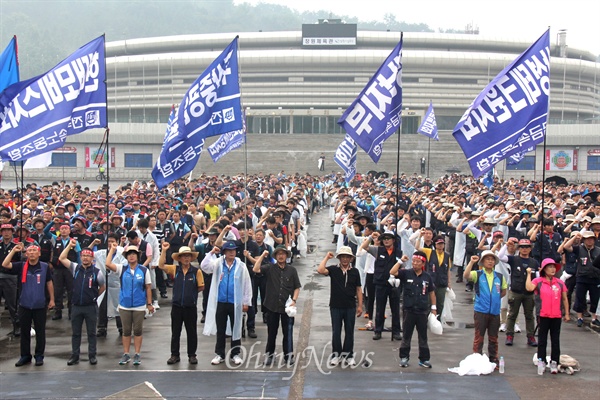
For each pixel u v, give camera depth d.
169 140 14.84
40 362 12.95
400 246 16.55
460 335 15.03
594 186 36.91
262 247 16.30
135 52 116.12
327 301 18.56
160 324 16.22
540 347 12.38
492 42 112.56
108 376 12.18
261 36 112.44
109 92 107.75
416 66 104.25
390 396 11.05
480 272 12.60
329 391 11.31
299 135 86.62
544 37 15.14
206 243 17.02
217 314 12.95
